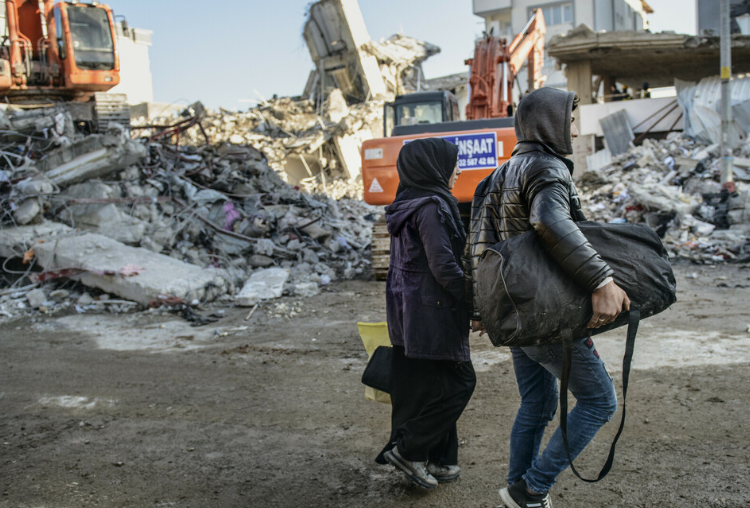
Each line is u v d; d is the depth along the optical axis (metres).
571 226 2.27
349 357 6.10
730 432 3.80
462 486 3.28
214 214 11.75
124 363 6.10
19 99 15.20
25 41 15.00
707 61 25.31
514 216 2.50
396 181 9.66
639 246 2.42
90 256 9.07
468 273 2.83
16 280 9.30
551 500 3.06
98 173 10.92
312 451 3.86
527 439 2.81
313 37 36.72
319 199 16.81
